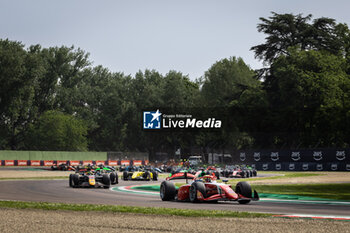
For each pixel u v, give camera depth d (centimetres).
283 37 12744
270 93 12838
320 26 12731
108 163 12500
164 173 9731
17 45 15362
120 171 10244
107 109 17900
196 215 2017
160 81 19112
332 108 11125
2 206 2431
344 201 2911
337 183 5012
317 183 5056
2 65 14500
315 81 11725
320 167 9994
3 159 11469
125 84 19450
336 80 11506
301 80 11656
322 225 1702
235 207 2436
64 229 1623
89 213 2112
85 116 17688
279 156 10775
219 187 2655
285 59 12094
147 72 19262
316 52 11888
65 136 15362
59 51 17038
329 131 11512
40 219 1889
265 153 11025
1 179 6262
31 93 15212
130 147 18262
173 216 1997
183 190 2823
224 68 16362
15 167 10988
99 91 18425
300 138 12062
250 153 11350
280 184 4856
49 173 8675
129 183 5378
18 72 14688
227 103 14225
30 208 2331
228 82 16012
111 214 2075
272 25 12381
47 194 3534
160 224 1750
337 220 1850
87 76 18838
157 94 17025
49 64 16875
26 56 15200
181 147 14925
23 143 16262
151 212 2138
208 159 12394
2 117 15512
